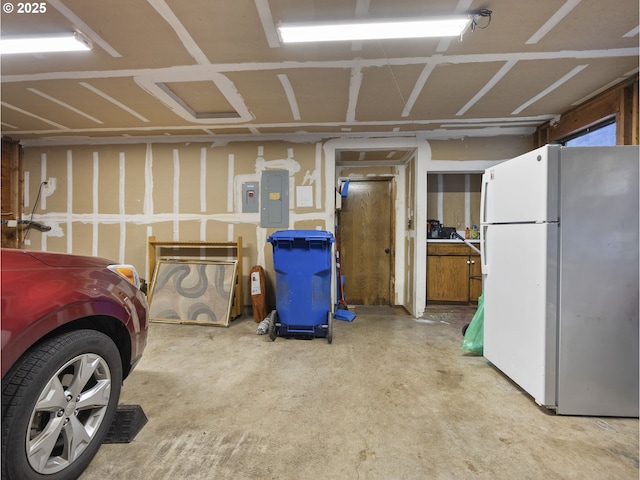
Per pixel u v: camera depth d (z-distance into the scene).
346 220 4.65
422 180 3.83
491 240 2.33
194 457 1.42
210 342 2.94
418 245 3.85
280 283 3.01
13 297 1.04
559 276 1.76
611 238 1.73
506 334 2.13
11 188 4.12
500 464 1.38
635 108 2.49
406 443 1.52
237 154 4.00
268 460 1.41
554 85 2.63
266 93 2.77
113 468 1.34
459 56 2.20
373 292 4.62
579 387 1.75
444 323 3.60
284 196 3.96
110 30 1.89
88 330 1.31
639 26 1.86
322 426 1.65
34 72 2.38
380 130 3.76
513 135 3.75
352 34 1.91
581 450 1.48
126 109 3.09
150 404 1.86
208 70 2.37
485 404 1.88
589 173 1.74
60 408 1.17
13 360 1.02
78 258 1.40
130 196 4.10
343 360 2.52
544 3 1.68
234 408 1.82
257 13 1.75
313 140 3.92
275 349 2.76
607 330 1.74
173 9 1.71
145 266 4.09
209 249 4.05
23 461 1.04
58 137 4.00
